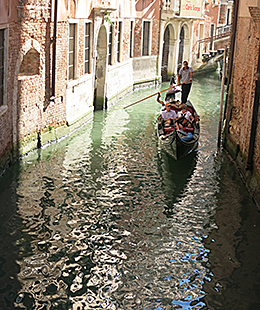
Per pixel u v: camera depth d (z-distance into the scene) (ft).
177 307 19.77
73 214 27.32
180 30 85.61
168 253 23.86
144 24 73.67
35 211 27.20
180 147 36.81
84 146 40.32
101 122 49.60
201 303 20.08
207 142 43.62
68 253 23.27
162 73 85.87
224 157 39.24
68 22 41.24
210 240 25.29
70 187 31.04
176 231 26.14
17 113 33.60
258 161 30.42
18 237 24.34
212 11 102.12
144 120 51.24
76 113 46.09
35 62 36.55
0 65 30.14
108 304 19.76
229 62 42.01
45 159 35.83
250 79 33.96
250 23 34.96
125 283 21.22
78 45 45.32
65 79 41.81
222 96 41.24
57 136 40.98
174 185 32.60
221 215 28.25
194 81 85.97
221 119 41.81
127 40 66.18
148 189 31.76
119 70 63.10
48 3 36.60
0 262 22.08
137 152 39.52
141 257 23.38
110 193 30.66
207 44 103.04
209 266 22.82
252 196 30.53
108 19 52.47
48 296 19.99
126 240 24.91
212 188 32.35
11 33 31.35
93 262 22.67
